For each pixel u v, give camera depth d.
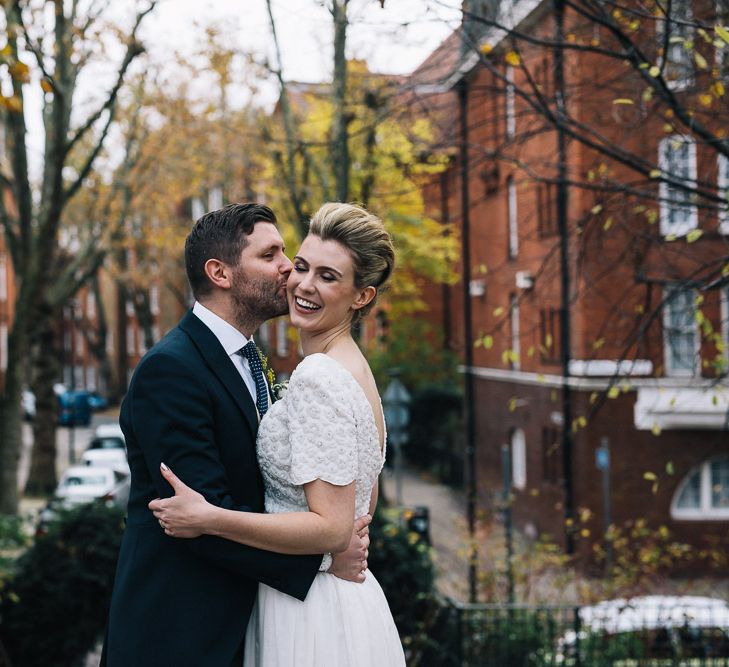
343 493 2.75
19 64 8.21
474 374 31.69
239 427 2.83
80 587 9.71
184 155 24.95
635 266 8.29
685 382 19.80
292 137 14.77
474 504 16.89
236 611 2.78
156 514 2.66
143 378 2.78
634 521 20.95
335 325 2.95
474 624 9.95
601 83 8.84
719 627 9.98
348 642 2.85
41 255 20.72
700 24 6.34
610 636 10.00
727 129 7.60
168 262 36.50
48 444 29.42
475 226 29.52
